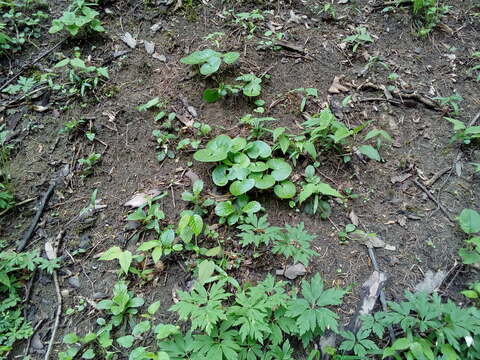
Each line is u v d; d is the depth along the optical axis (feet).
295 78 3.27
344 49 3.47
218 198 2.64
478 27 3.74
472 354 1.99
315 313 2.03
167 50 3.39
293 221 2.58
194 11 3.60
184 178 2.78
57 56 3.33
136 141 2.95
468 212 2.43
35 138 2.95
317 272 2.36
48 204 2.70
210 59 3.06
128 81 3.23
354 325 2.13
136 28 3.52
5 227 2.61
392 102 3.16
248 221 2.43
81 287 2.37
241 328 1.95
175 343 2.04
